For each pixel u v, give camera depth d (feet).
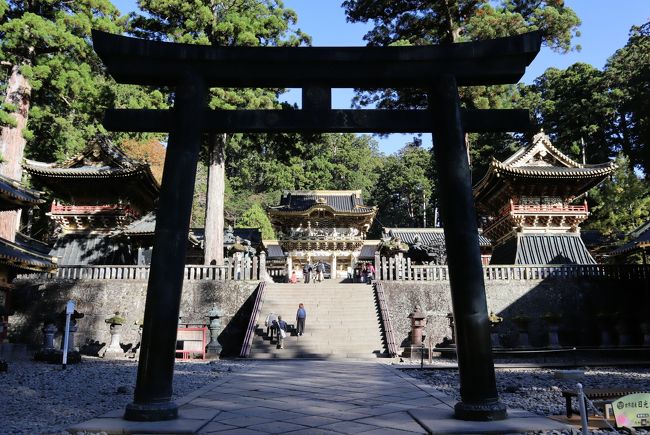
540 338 76.07
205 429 19.15
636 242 73.15
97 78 88.53
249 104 84.17
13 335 74.28
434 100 23.91
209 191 90.02
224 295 76.79
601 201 128.67
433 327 74.59
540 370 48.29
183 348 59.47
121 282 76.64
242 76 24.08
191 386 33.76
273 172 243.19
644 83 143.23
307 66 24.25
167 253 21.53
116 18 86.79
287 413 22.71
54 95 91.30
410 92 100.32
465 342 20.97
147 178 98.07
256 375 39.68
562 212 96.37
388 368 45.62
